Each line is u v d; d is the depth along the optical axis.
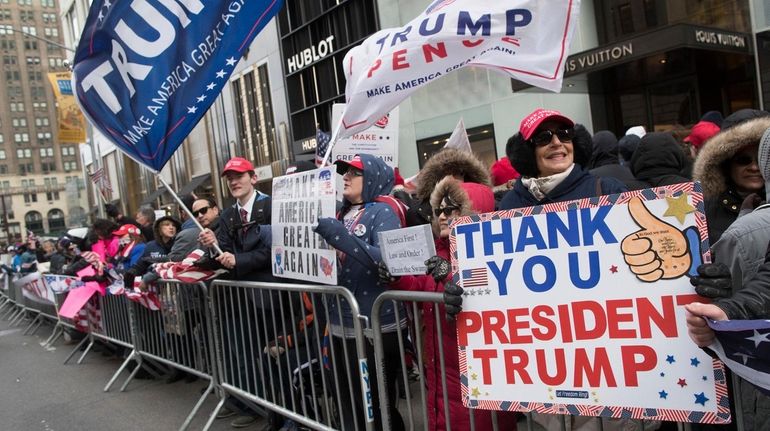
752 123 2.40
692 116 9.66
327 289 3.02
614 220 1.82
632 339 1.79
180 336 4.94
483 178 3.27
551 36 2.90
